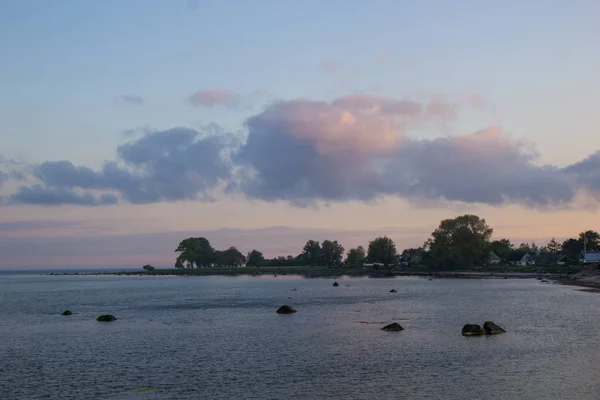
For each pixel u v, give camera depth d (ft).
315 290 463.83
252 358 141.69
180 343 168.25
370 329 193.67
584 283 471.21
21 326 218.38
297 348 155.74
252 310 279.69
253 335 183.52
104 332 196.85
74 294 458.91
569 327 188.34
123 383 116.47
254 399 102.68
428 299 330.54
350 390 107.34
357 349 152.15
